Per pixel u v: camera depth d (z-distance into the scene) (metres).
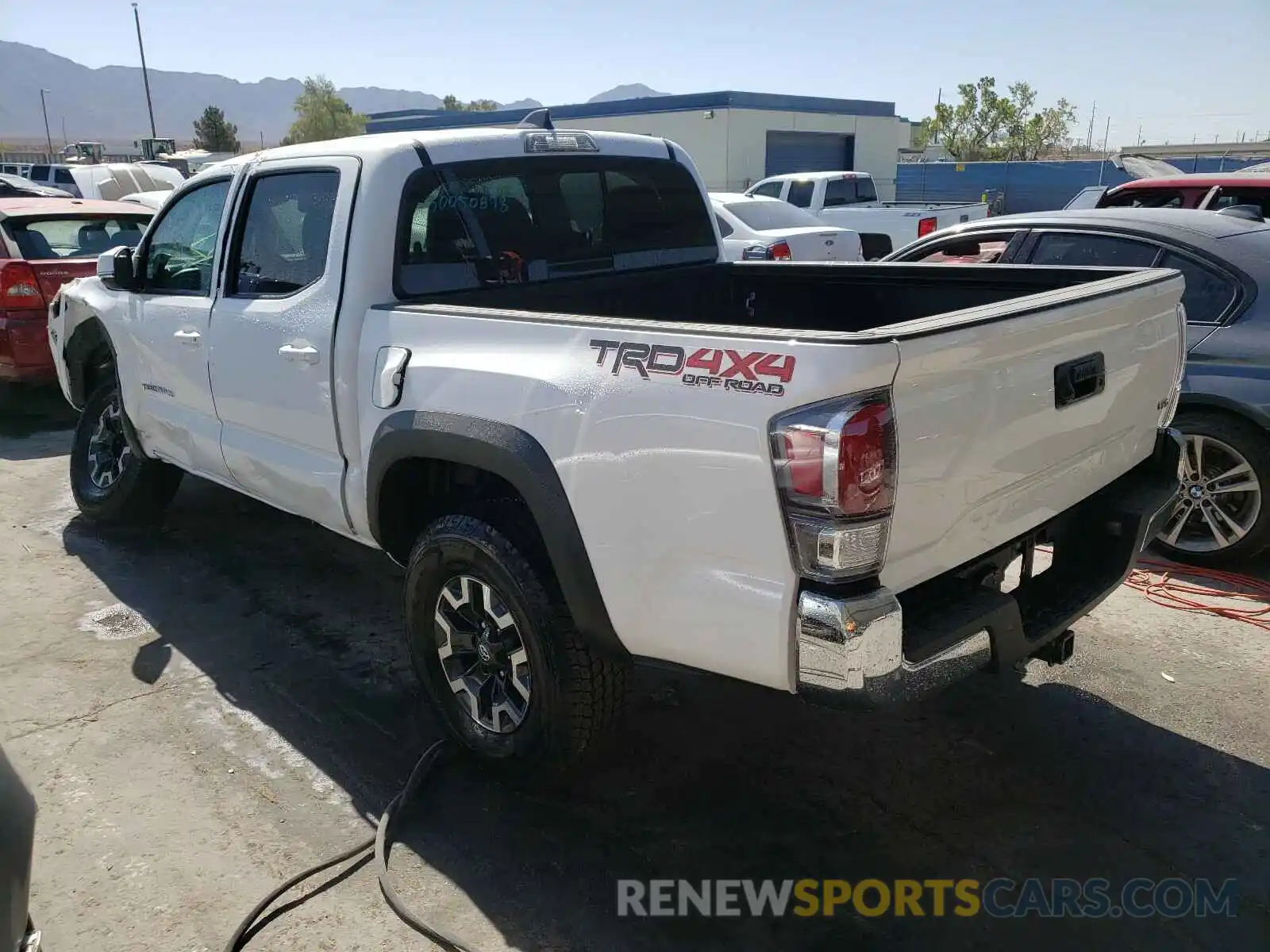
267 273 3.94
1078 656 4.07
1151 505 3.21
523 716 3.15
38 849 3.00
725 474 2.41
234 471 4.37
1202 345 4.66
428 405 3.13
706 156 29.69
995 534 2.74
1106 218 5.23
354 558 5.30
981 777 3.31
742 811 3.16
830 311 4.42
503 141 3.82
